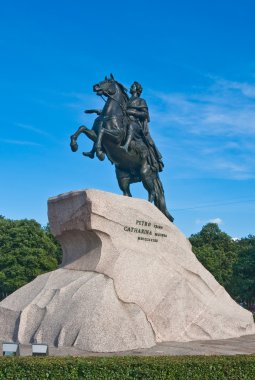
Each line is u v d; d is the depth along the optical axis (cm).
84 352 975
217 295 1423
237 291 3412
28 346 1038
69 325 1042
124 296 1160
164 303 1210
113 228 1234
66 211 1259
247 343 1188
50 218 1307
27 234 3916
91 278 1158
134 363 702
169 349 1045
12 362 680
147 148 1580
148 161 1579
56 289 1160
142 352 995
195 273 1373
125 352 993
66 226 1256
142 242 1288
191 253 1405
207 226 5228
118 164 1540
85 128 1410
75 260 1271
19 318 1125
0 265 3878
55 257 4156
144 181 1566
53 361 689
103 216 1217
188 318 1245
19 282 3762
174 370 710
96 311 1047
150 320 1176
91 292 1108
